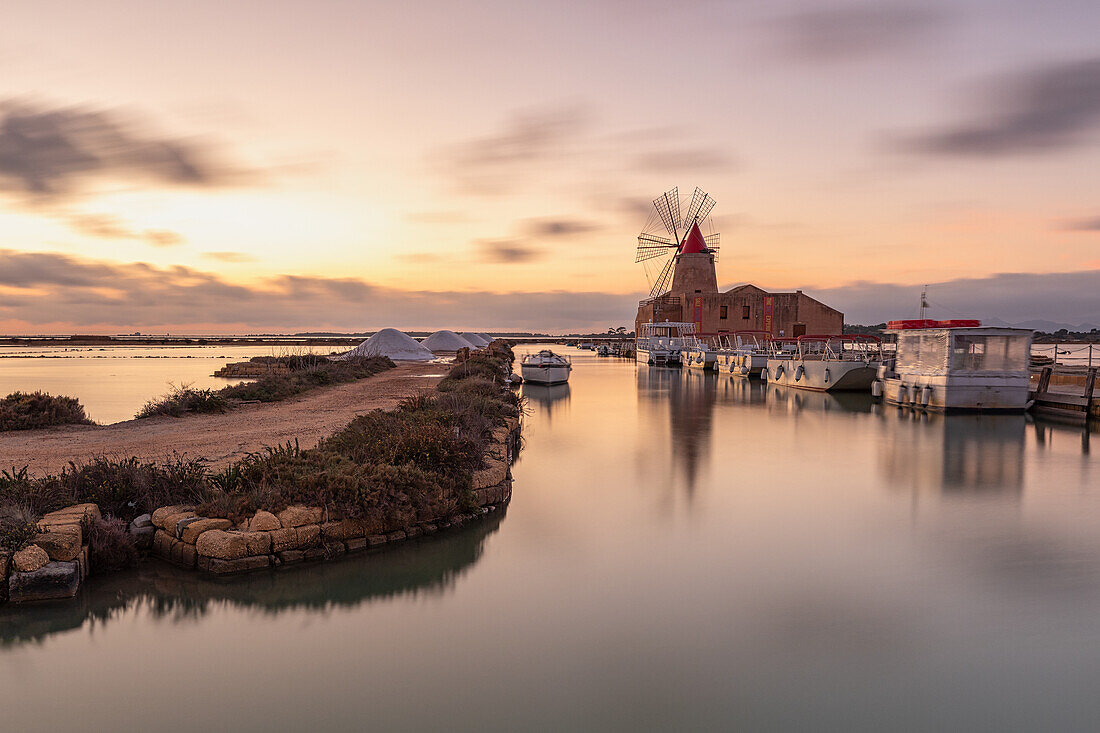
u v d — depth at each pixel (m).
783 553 9.69
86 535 7.95
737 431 22.80
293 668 6.13
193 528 8.24
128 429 16.66
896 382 31.48
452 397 19.00
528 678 6.01
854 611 7.65
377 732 5.13
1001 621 7.39
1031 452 18.78
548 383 42.06
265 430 16.34
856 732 5.25
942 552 9.81
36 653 6.38
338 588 8.03
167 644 6.57
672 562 9.21
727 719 5.38
